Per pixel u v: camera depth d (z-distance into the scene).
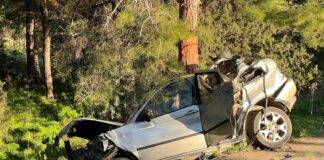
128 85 15.06
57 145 10.67
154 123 10.36
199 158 10.46
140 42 12.61
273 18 13.71
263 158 10.93
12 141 15.73
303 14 13.48
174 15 12.02
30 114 18.52
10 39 32.31
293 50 19.31
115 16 14.03
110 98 15.81
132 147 10.05
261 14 13.51
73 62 21.14
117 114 16.00
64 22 23.16
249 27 18.48
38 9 24.19
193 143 10.31
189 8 12.80
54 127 16.67
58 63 22.91
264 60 11.91
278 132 11.79
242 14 13.97
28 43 25.25
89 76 15.95
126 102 15.60
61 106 19.17
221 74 11.18
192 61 13.20
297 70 19.64
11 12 25.17
